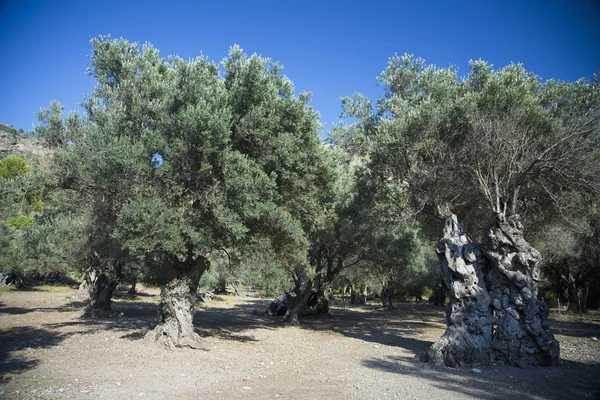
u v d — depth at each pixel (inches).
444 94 590.9
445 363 413.4
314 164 561.6
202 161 422.3
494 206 459.8
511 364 407.2
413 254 1266.0
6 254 1419.8
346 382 331.3
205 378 340.8
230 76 539.8
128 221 410.3
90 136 448.8
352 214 850.1
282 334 676.7
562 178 504.1
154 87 494.6
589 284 1477.6
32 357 409.1
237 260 525.3
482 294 436.5
